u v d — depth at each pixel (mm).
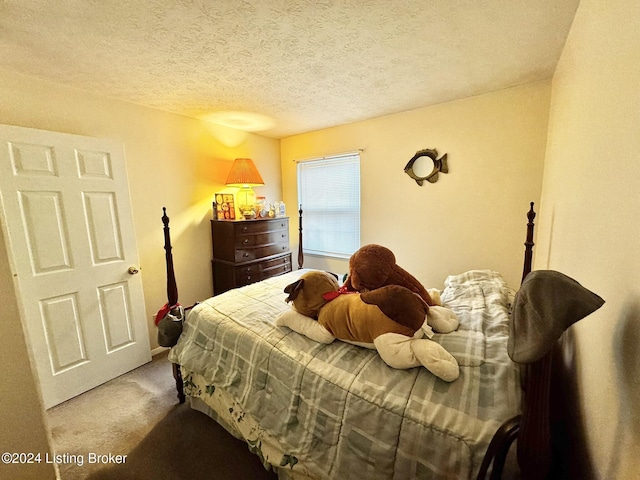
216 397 1562
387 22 1312
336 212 3299
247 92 2121
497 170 2246
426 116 2512
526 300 648
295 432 1145
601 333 735
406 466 882
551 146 1841
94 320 2025
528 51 1595
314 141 3299
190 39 1413
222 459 1442
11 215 1640
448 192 2480
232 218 2955
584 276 909
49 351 1816
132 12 1192
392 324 1159
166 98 2207
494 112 2203
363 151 2936
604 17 824
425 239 2650
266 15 1241
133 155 2301
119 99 2193
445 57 1660
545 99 2010
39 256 1755
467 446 811
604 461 660
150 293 2471
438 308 1418
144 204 2395
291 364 1248
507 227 2254
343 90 2121
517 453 723
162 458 1451
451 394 950
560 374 1156
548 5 1193
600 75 842
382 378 1062
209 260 2943
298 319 1423
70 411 1794
